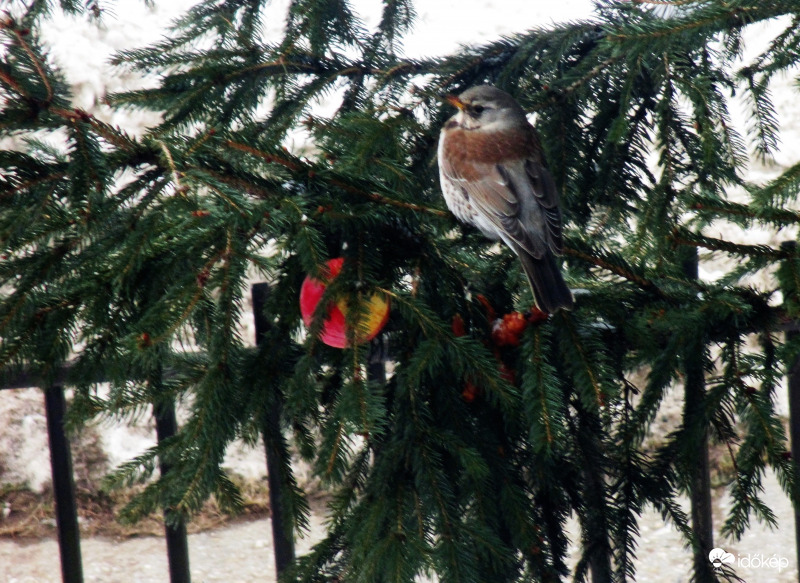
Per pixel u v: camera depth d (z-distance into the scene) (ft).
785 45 17.12
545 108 18.70
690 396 14.12
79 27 39.24
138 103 18.63
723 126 17.84
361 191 14.16
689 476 13.79
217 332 12.87
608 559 15.38
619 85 18.65
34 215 12.59
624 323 14.02
